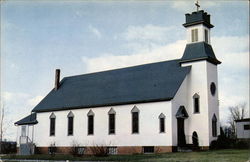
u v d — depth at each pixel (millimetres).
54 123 52812
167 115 41531
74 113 50750
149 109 43156
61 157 39219
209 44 46781
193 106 44156
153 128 42406
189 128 44062
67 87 56500
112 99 47031
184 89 44344
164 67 47719
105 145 46344
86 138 48625
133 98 44812
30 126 55531
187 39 46531
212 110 44188
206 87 43562
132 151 43688
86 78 55938
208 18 46844
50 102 54844
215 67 46312
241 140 44812
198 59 44469
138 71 50031
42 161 34781
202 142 42906
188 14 46656
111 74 53031
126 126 44781
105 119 47094
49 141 52750
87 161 32938
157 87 44594
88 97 50594
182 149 41781
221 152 36500
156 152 41562
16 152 57281
